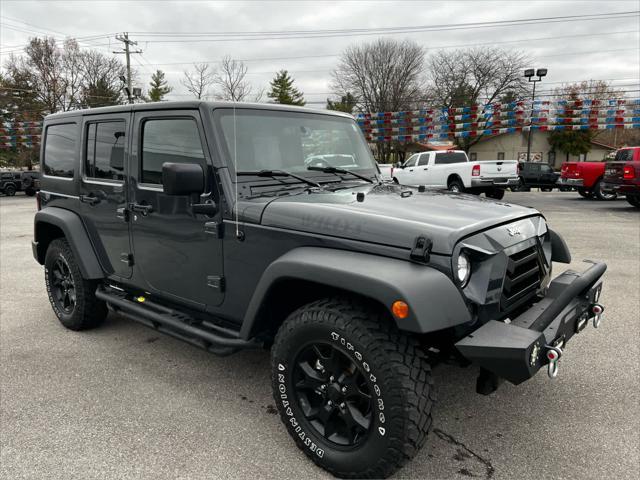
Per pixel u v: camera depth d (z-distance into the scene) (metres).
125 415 3.00
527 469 2.46
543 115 23.97
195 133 2.90
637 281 5.95
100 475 2.43
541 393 3.22
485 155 52.12
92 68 45.78
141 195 3.32
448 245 2.16
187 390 3.32
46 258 4.54
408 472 2.44
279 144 3.14
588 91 42.22
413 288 2.04
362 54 47.28
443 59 46.69
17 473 2.45
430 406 2.17
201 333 2.97
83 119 3.88
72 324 4.37
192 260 3.03
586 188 18.44
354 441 2.34
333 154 3.52
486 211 2.65
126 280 3.67
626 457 2.55
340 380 2.35
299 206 2.56
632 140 59.59
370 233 2.29
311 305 2.42
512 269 2.44
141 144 3.30
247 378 3.50
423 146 47.69
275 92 54.78
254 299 2.56
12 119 36.22
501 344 2.06
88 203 3.88
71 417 2.98
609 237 9.15
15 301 5.50
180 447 2.66
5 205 19.58
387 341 2.16
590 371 3.53
